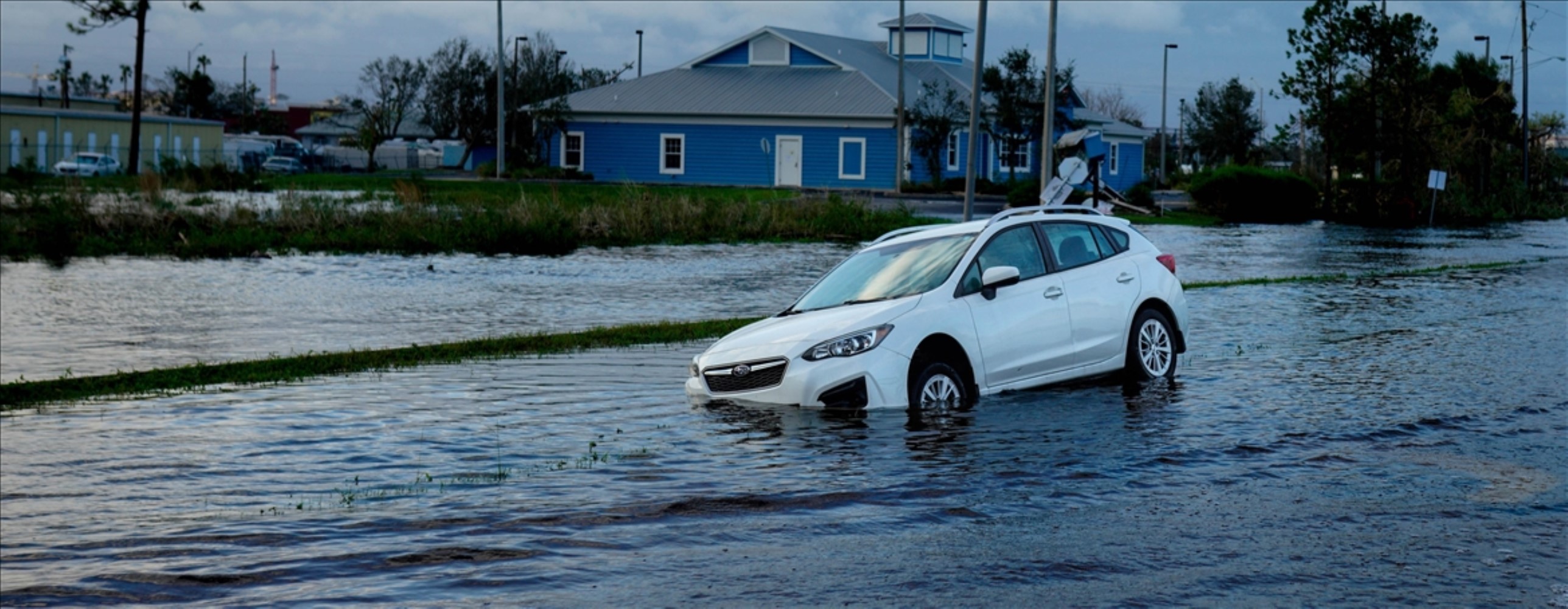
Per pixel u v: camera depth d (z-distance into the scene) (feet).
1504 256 107.76
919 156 197.26
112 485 28.35
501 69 201.36
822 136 202.59
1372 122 167.84
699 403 37.37
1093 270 40.09
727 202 128.67
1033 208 40.22
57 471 29.78
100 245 98.94
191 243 98.48
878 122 198.39
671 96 214.28
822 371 35.37
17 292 73.26
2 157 222.69
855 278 39.29
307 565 21.72
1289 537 22.63
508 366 45.52
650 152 212.84
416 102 315.17
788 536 22.97
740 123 207.00
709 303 68.64
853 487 26.48
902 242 39.91
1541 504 24.73
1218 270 91.81
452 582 20.61
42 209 103.24
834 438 31.55
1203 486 26.40
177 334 57.11
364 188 164.96
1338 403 36.19
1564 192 223.92
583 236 111.34
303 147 320.91
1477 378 40.70
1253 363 44.47
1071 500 25.27
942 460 28.89
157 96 426.10
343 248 101.19
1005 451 29.78
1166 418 33.83
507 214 108.27
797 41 215.31
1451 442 30.73
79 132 238.27
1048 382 38.60
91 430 34.68
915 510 24.57
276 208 119.55
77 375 46.88
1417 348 48.37
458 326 59.26
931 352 36.52
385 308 66.59
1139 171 249.34
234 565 21.90
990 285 37.04
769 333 37.27
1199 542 22.34
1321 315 60.29
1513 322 57.57
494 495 26.37
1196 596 19.44
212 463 30.42
